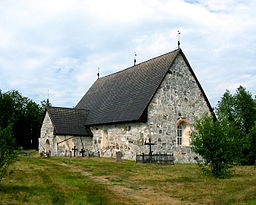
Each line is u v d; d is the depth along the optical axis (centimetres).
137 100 3294
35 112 6800
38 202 1137
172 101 3269
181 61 3400
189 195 1370
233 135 1978
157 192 1440
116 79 4294
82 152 3819
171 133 3222
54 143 3781
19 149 1394
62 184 1534
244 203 1152
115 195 1328
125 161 2945
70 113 4084
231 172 2141
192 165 2705
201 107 3475
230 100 3778
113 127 3475
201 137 1986
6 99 6394
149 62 3778
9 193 1259
